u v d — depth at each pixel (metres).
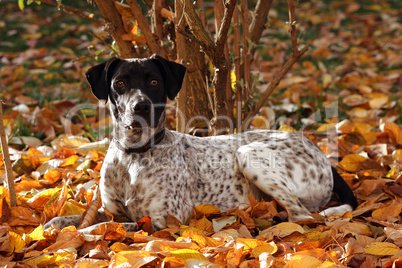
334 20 10.89
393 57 8.46
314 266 2.60
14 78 7.76
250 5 10.96
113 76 3.41
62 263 2.77
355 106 6.58
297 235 3.11
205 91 4.76
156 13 4.45
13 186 3.47
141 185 3.38
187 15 3.83
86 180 4.30
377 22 10.77
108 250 2.99
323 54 8.97
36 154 4.83
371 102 6.50
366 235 3.25
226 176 3.80
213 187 3.75
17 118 5.80
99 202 3.67
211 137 4.03
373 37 9.84
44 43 9.86
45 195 3.72
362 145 5.31
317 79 7.70
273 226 3.22
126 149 3.41
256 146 3.81
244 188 3.82
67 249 2.90
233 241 2.86
